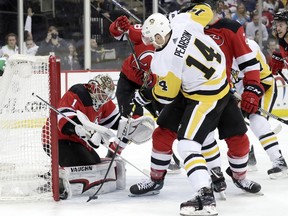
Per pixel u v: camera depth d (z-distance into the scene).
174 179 9.54
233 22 7.99
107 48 19.80
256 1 21.31
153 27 7.09
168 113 7.80
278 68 11.66
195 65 7.17
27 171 8.14
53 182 7.80
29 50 18.78
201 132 7.20
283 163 9.49
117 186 8.70
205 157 7.90
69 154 8.28
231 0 21.06
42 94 8.03
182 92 7.49
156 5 20.28
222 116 7.72
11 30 18.48
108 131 7.79
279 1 21.67
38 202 7.81
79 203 7.78
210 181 7.66
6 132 8.12
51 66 7.65
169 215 7.20
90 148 8.51
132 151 12.88
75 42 19.28
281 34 11.04
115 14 19.81
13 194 7.95
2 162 8.16
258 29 21.47
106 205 7.69
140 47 9.72
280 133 16.08
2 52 18.34
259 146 13.72
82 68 19.47
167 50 7.11
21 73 8.01
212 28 7.99
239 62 8.03
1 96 8.02
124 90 10.00
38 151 8.16
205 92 7.27
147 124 8.06
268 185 8.95
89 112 8.27
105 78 8.16
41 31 18.89
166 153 8.03
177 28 7.21
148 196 8.26
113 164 8.55
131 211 7.38
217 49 7.43
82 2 19.12
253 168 10.24
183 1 20.53
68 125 7.98
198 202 7.00
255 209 7.45
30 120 8.09
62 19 19.06
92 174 8.23
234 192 8.45
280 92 19.78
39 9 18.78
